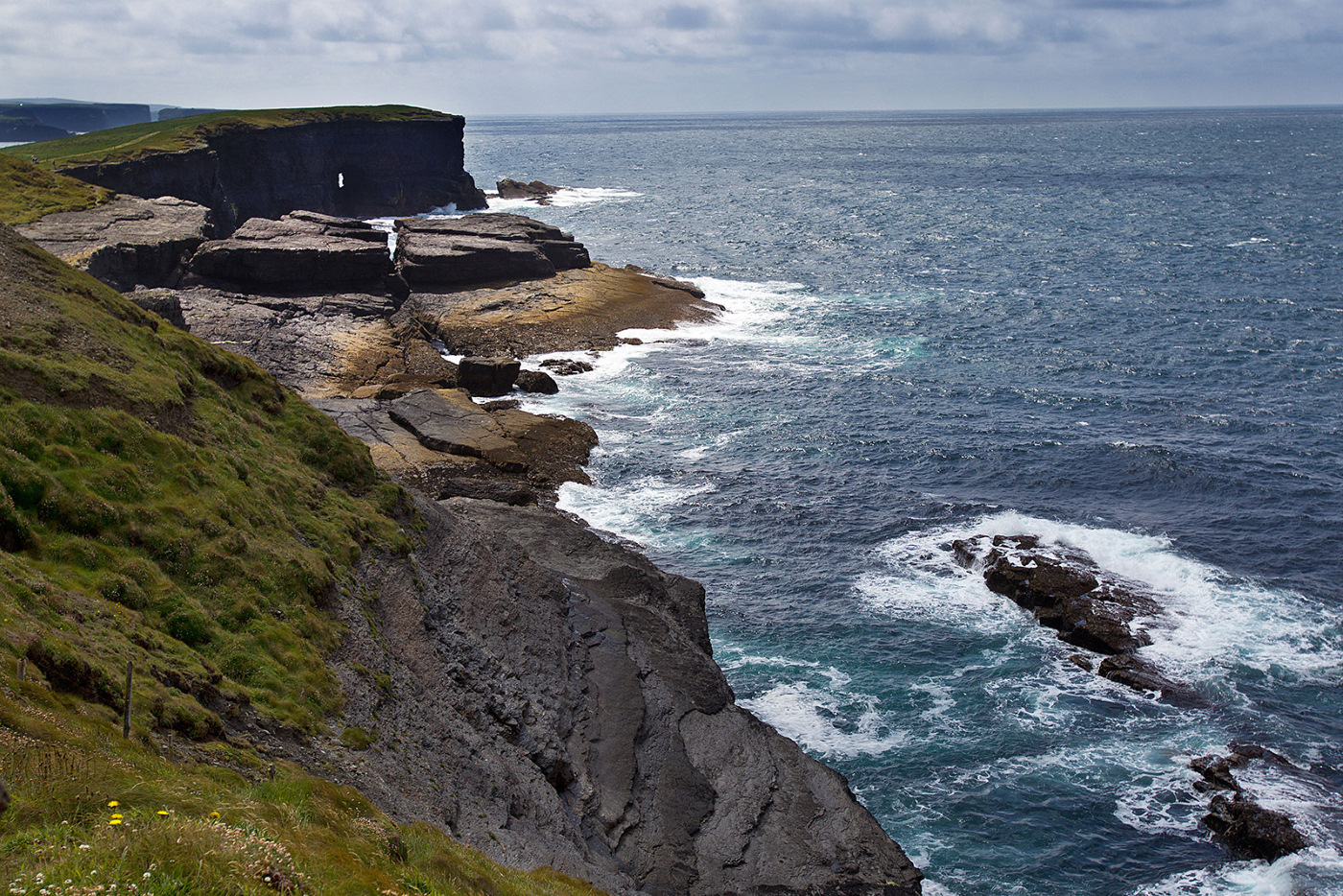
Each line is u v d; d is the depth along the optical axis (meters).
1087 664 44.09
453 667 33.16
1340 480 62.62
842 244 156.00
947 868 33.41
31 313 33.44
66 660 19.88
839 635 46.94
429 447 64.38
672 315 104.50
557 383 83.31
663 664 39.75
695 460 67.88
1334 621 46.28
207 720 22.09
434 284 106.50
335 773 23.89
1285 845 32.94
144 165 125.81
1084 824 35.12
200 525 29.61
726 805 33.19
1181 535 55.25
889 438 71.62
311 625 29.20
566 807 30.42
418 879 17.48
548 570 42.88
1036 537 54.84
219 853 13.23
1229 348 92.06
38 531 25.98
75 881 11.48
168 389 34.16
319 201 170.50
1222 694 41.31
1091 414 76.06
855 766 38.09
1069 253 143.00
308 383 77.88
